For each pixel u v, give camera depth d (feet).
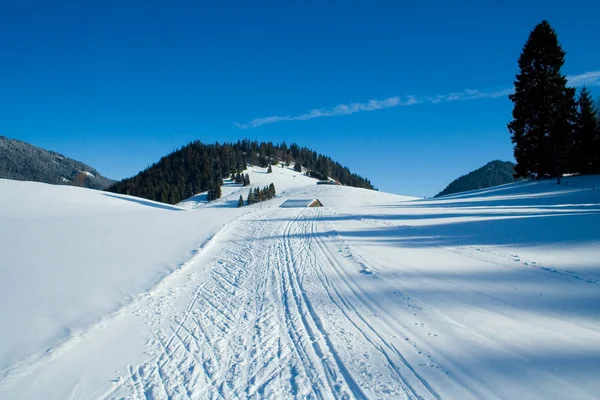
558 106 123.03
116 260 32.58
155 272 28.91
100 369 14.01
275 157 578.25
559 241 32.17
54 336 16.69
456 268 26.71
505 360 13.51
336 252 35.55
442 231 43.50
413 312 18.85
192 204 359.46
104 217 68.44
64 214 76.23
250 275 28.76
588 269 23.56
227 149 492.95
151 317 19.71
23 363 14.03
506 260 27.58
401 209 81.82
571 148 116.88
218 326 18.45
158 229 52.39
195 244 41.55
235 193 377.91
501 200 93.56
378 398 11.68
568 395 11.17
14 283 24.80
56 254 34.37
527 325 16.40
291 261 32.96
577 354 13.60
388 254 33.09
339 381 12.84
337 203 244.22
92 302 21.43
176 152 506.07
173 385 12.88
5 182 104.99
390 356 14.43
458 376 12.66
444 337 15.76
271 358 14.84
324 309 20.24
